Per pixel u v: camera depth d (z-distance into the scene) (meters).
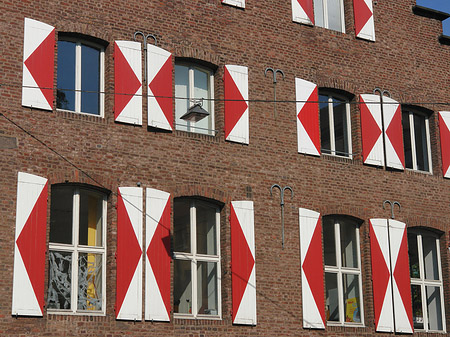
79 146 18.44
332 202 21.80
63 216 18.30
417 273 23.34
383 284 22.05
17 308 16.89
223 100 20.78
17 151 17.69
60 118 18.36
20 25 18.36
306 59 22.44
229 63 21.16
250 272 19.98
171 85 20.03
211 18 21.16
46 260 17.55
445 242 23.69
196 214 20.09
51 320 17.20
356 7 23.73
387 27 24.27
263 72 21.61
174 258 19.47
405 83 24.12
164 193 19.23
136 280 18.44
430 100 24.53
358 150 22.77
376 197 22.66
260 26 21.91
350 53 23.31
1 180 17.38
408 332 22.19
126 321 18.14
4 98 17.80
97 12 19.47
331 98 23.09
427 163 24.55
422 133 24.77
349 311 21.75
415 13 24.98
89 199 18.75
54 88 18.50
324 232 21.94
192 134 20.03
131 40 19.78
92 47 19.64
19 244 17.20
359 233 22.33
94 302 18.22
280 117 21.52
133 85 19.44
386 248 22.39
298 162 21.48
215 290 19.91
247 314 19.69
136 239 18.64
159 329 18.48
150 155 19.31
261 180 20.78
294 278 20.62
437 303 23.48
